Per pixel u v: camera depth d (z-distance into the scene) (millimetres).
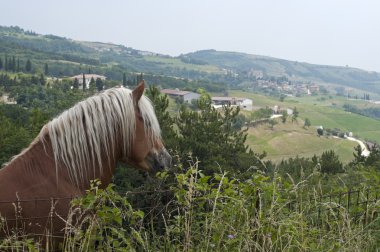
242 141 22594
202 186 3840
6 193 3340
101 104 3932
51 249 3369
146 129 4148
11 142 14398
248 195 4055
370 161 23875
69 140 3732
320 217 4664
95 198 3455
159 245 3854
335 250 4066
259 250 3641
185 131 21406
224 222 3820
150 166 4211
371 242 4379
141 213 3570
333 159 24484
